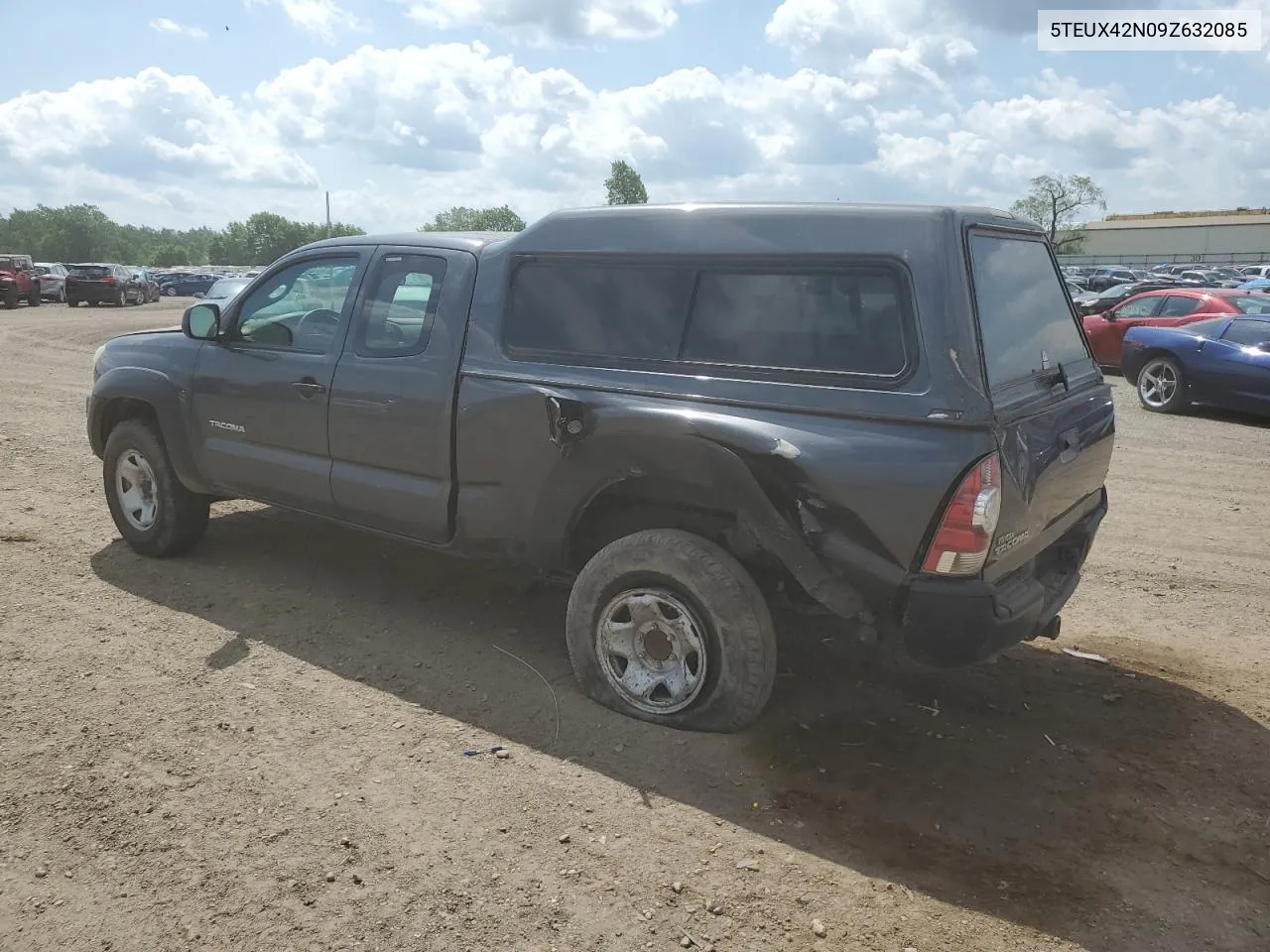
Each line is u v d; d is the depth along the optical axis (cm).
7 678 408
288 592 516
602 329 395
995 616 327
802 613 387
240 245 15088
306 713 387
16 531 610
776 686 422
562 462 391
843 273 346
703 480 353
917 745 376
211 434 517
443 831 312
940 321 326
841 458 331
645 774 348
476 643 459
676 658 377
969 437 317
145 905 276
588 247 401
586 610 391
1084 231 10144
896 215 341
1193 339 1220
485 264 431
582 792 336
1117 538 679
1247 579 593
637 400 376
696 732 376
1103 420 429
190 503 552
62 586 517
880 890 290
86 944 261
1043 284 415
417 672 426
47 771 340
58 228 15838
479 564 567
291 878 288
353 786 336
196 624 472
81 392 1235
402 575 548
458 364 425
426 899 280
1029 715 405
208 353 518
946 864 303
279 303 501
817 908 281
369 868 293
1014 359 361
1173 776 358
